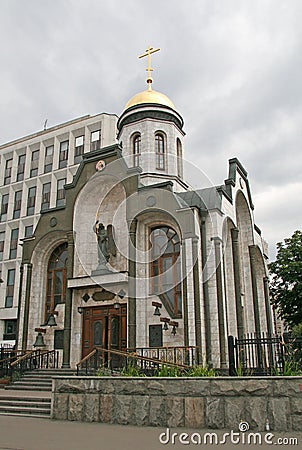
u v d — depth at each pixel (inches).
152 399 405.7
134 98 1074.7
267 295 1056.8
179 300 756.6
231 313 845.8
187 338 705.6
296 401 370.6
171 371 448.8
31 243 948.6
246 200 1003.9
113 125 1716.3
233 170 968.3
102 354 740.7
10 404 512.4
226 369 680.4
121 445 317.4
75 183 913.5
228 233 895.7
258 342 494.6
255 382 380.8
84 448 307.4
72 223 888.3
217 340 711.7
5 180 1857.8
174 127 1039.6
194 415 387.9
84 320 843.4
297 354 462.3
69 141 1736.0
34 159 1815.9
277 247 1026.7
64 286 916.0
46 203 1706.4
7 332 1625.2
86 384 440.1
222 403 383.6
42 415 468.8
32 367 786.2
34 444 321.7
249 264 984.3
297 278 959.0
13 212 1774.1
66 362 813.2
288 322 1002.1
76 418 435.8
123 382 422.0
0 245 1749.5
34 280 934.4
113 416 416.8
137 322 756.6
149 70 1122.7
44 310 922.7
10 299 1632.6
